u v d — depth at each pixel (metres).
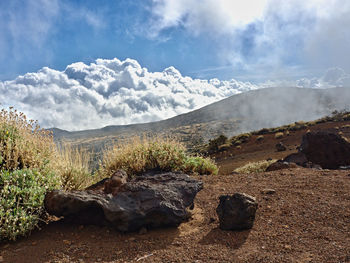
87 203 3.57
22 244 3.30
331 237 3.04
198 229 3.62
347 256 2.60
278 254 2.79
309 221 3.52
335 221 3.43
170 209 3.64
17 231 3.31
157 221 3.64
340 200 4.12
